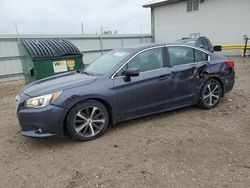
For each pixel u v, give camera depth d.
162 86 5.12
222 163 3.55
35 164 3.84
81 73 5.26
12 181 3.43
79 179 3.36
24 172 3.63
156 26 27.62
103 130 4.66
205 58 5.75
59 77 5.19
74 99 4.29
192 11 24.09
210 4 22.61
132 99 4.85
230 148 3.97
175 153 3.89
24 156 4.11
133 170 3.49
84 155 4.00
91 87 4.46
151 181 3.22
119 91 4.69
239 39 21.41
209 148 4.00
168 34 26.69
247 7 20.44
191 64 5.49
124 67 4.83
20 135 5.00
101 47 19.45
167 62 5.23
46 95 4.21
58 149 4.27
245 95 7.01
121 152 4.02
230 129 4.70
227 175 3.27
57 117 4.18
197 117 5.38
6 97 9.30
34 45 8.20
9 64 14.30
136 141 4.38
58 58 8.12
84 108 4.41
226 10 21.70
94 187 3.17
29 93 4.39
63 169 3.64
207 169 3.42
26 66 8.52
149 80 4.96
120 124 5.18
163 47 5.26
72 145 4.38
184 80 5.38
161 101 5.19
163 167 3.52
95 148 4.21
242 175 3.26
